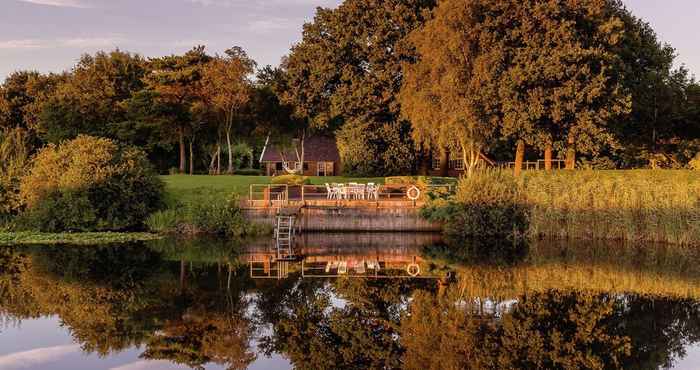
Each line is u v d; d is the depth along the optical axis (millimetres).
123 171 33469
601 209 30719
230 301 17828
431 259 26172
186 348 13430
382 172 50281
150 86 52750
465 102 35719
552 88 37438
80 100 54906
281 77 57281
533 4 38375
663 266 23938
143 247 28422
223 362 12555
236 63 50281
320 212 34312
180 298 18062
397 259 26141
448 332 14805
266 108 58781
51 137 53250
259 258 26234
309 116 54750
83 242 29172
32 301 17391
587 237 31125
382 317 16203
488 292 19188
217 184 39031
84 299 17766
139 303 17375
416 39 39906
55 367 12086
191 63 52625
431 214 33969
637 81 43219
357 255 27422
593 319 15922
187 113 51562
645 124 46969
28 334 14266
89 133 53094
